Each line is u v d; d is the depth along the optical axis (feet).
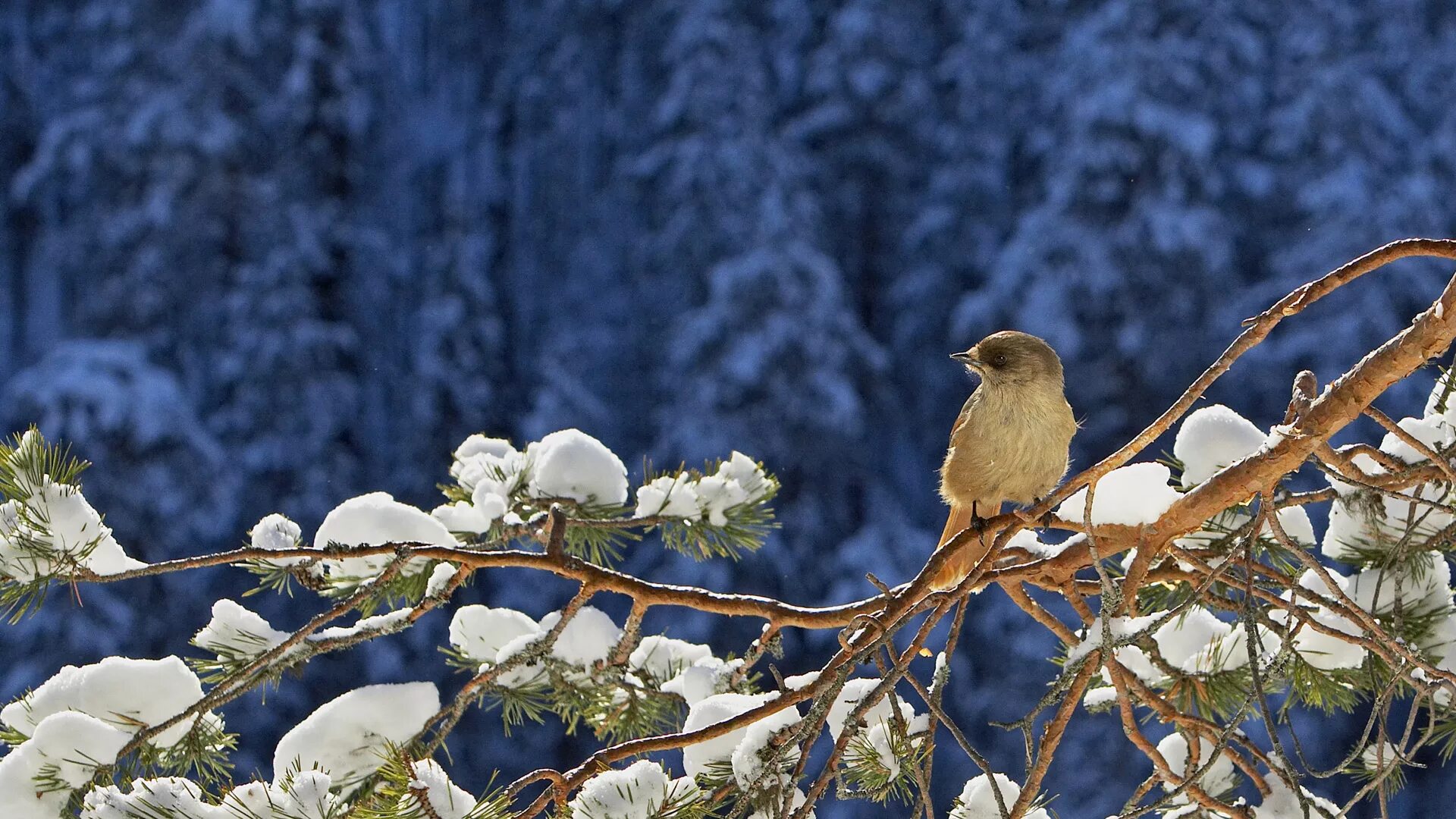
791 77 74.33
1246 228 62.95
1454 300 8.99
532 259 84.23
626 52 83.25
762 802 9.70
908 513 67.62
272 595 56.95
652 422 66.64
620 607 58.34
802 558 59.26
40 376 57.98
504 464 12.96
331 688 53.16
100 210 65.82
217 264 64.95
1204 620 12.18
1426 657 10.99
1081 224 61.67
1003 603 53.26
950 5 74.59
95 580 10.40
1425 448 9.45
